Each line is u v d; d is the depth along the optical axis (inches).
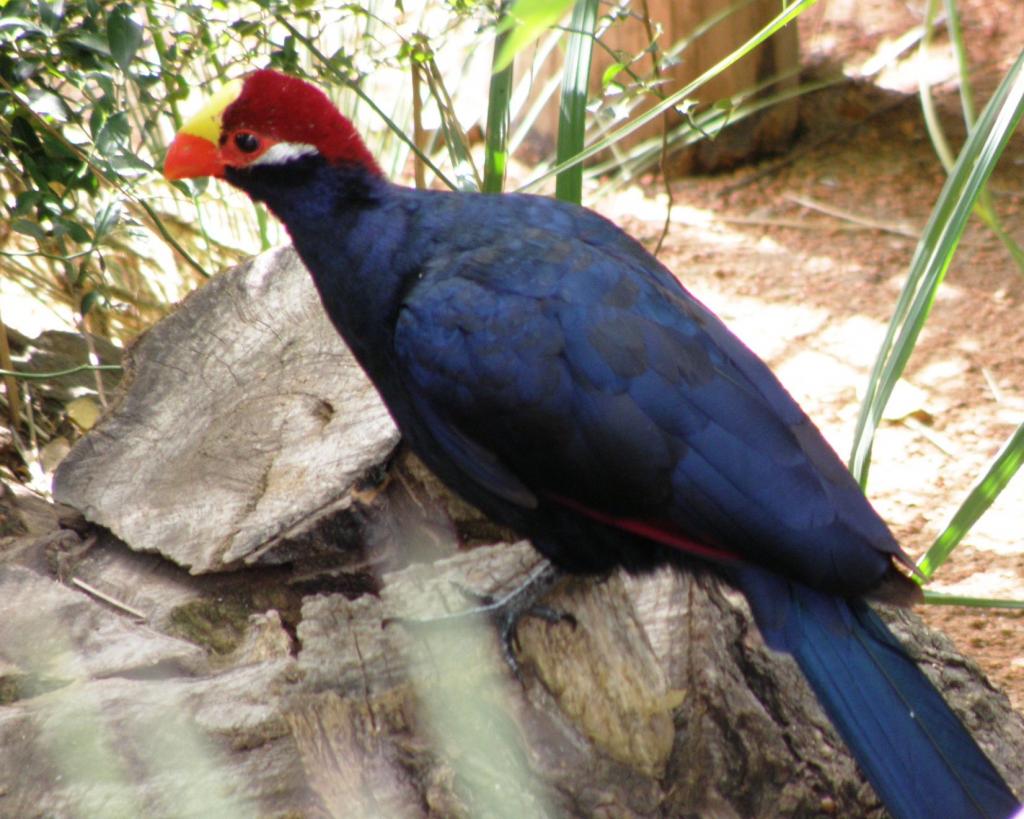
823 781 219.8
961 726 194.1
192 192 291.1
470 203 227.0
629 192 557.9
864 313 478.9
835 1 666.8
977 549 378.0
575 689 210.8
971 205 239.6
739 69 545.0
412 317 215.6
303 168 218.2
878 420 251.0
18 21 263.9
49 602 211.2
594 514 215.0
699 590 232.8
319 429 246.2
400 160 436.5
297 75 311.1
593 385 207.8
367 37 343.3
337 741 196.1
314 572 236.7
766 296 491.2
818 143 582.9
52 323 356.5
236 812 184.4
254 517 232.8
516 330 210.1
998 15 653.3
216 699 191.6
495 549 234.7
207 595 231.1
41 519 263.3
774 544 202.5
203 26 303.4
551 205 231.6
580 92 276.8
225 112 219.5
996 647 341.4
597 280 213.6
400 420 229.1
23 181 302.8
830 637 201.5
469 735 202.8
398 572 225.8
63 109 283.3
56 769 181.5
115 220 285.7
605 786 206.8
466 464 220.7
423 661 205.6
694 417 206.1
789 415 212.4
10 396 315.6
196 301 266.5
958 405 436.1
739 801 219.8
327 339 258.7
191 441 248.5
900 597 206.1
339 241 222.2
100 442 250.4
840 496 206.2
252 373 257.3
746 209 544.7
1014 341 464.1
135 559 236.5
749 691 223.8
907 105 597.6
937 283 244.8
